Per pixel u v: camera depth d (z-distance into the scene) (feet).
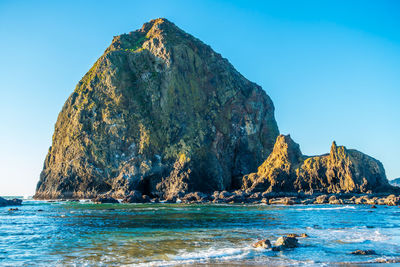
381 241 91.66
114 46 547.90
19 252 74.90
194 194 355.15
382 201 276.41
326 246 83.20
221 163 469.57
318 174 355.77
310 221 142.10
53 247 80.53
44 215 174.09
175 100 470.80
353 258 70.69
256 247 80.53
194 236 97.91
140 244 84.28
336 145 360.89
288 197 315.17
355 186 333.83
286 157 383.65
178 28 575.38
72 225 125.90
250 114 522.06
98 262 65.67
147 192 407.44
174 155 428.56
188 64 502.79
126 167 404.98
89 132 431.43
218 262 66.08
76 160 414.62
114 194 382.63
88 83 472.03
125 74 470.39
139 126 437.99
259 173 409.08
